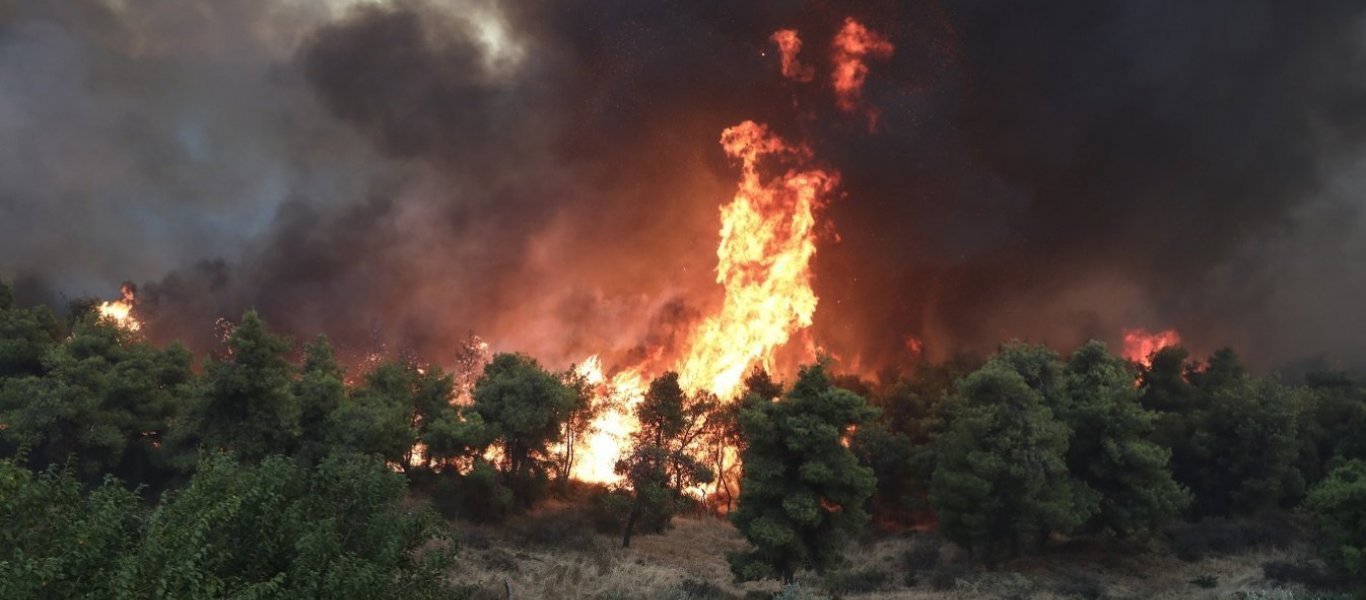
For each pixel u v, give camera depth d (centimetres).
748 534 3897
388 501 2236
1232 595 3953
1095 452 5028
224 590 1764
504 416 5597
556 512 5781
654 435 5872
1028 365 5081
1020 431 4653
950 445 5031
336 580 1855
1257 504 5644
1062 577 4575
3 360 5756
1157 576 4650
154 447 5194
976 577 4559
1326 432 6219
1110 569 4788
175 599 1600
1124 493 4972
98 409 5056
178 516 1816
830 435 3788
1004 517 4784
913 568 4891
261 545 1956
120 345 5912
